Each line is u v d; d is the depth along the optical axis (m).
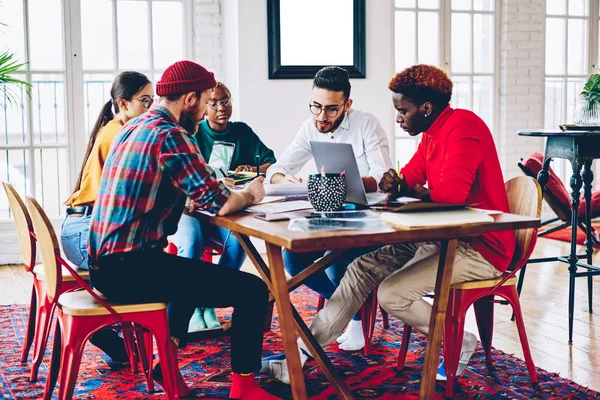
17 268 5.33
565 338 3.49
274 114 5.57
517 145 6.66
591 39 6.98
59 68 5.52
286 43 5.53
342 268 3.22
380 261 2.74
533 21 6.60
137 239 2.34
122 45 5.62
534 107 6.69
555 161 7.03
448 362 2.70
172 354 2.46
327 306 2.73
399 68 6.20
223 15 5.77
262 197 2.51
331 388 2.86
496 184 2.72
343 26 5.66
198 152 2.37
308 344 2.59
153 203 2.35
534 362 3.15
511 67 6.56
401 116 2.82
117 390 2.86
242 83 5.47
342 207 2.47
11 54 5.20
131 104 3.28
